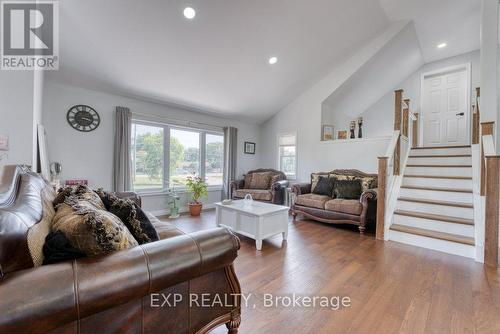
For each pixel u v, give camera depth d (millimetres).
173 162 4961
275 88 5082
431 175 3830
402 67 5250
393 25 4242
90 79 3621
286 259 2604
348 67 4805
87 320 828
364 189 4016
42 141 2668
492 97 3018
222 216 3506
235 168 5840
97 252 941
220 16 3166
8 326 635
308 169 5535
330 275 2240
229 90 4703
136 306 970
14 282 693
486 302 1817
